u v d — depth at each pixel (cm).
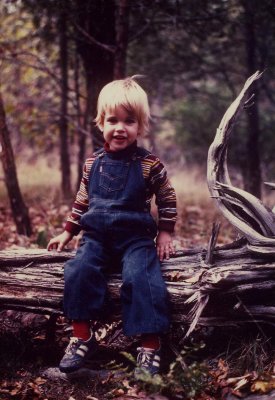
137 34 654
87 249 334
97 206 338
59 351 360
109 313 334
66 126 941
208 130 1077
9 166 622
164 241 347
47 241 559
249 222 346
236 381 306
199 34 721
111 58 657
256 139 862
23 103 1059
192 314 324
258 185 865
